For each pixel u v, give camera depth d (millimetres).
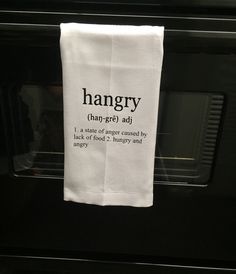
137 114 486
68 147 509
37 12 466
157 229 600
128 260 643
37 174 587
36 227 613
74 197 541
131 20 467
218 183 565
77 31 449
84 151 511
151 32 443
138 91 472
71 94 478
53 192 582
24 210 597
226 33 450
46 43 469
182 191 573
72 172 521
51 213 597
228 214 582
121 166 517
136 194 535
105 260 644
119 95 476
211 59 468
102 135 500
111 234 607
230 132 527
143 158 510
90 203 544
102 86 472
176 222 594
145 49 450
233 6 452
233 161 547
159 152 583
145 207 575
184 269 634
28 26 460
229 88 488
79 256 646
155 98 475
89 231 607
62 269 654
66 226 606
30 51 477
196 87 489
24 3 467
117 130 497
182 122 550
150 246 617
